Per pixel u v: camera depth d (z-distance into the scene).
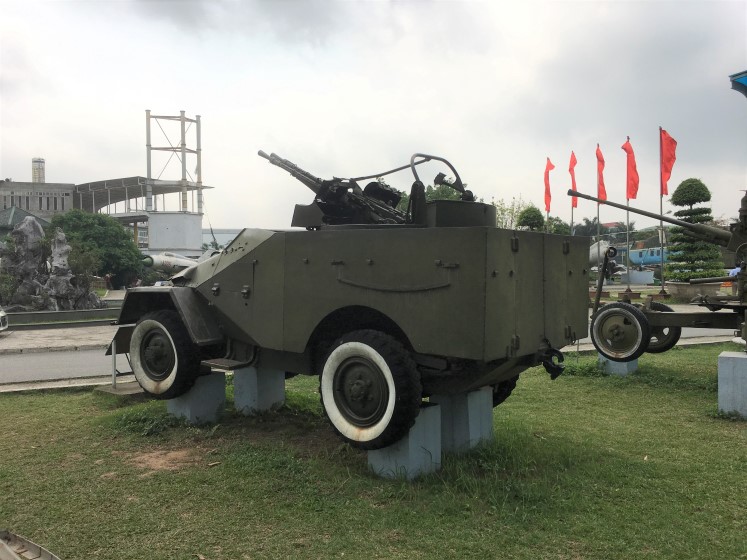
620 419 5.97
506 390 5.37
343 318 4.50
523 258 4.02
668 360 9.42
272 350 5.05
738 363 5.95
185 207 58.53
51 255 21.72
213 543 3.21
